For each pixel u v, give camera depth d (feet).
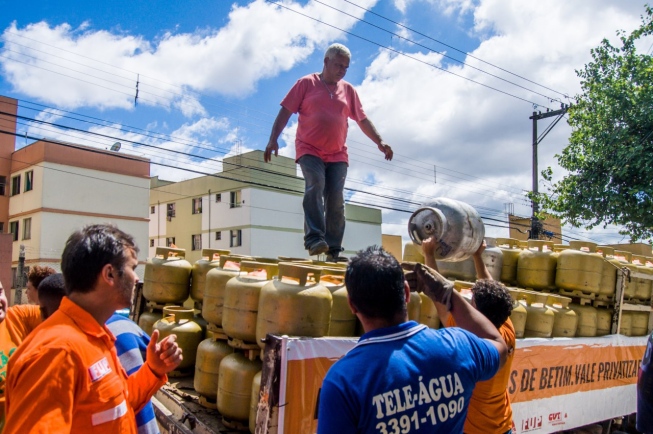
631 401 17.67
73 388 5.08
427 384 5.66
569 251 17.13
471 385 6.11
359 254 6.39
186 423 10.37
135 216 101.04
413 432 5.48
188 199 136.15
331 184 16.43
